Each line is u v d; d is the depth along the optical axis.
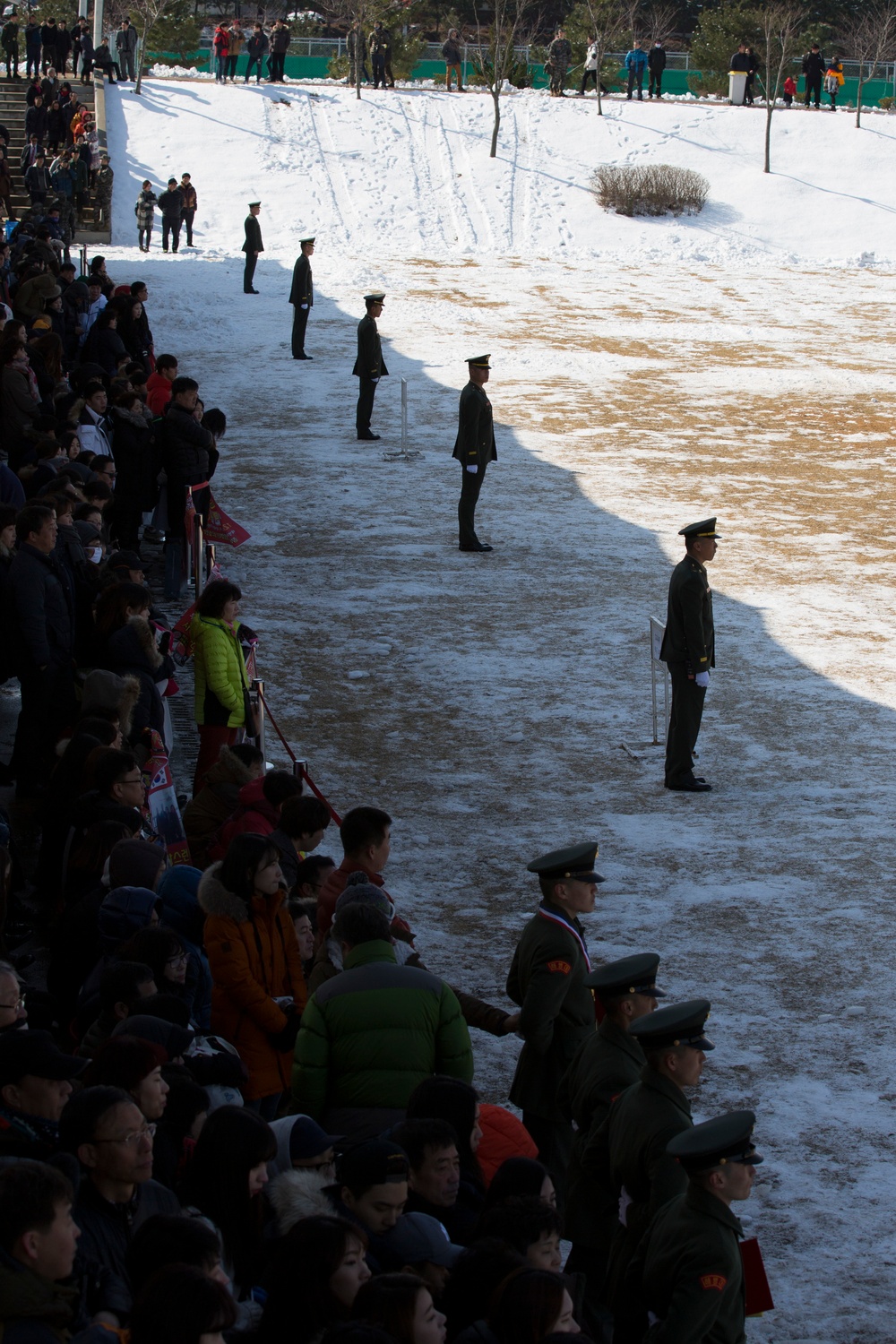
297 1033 5.46
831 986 7.89
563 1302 3.26
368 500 19.45
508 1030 5.67
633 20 64.88
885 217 43.84
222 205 41.75
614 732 12.08
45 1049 4.11
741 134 47.97
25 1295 3.16
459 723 12.16
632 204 43.16
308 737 11.66
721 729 12.17
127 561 9.74
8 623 8.70
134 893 5.62
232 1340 3.41
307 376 26.73
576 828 10.17
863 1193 6.07
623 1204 4.66
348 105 48.41
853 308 35.22
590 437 23.50
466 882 9.23
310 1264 3.32
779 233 43.00
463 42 61.00
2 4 58.38
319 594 15.58
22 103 41.25
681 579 10.55
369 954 5.04
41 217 30.50
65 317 19.31
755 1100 6.75
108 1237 3.79
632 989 5.02
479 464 16.95
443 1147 4.13
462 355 28.91
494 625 14.73
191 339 29.25
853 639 14.51
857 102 49.78
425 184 44.31
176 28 56.56
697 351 30.20
